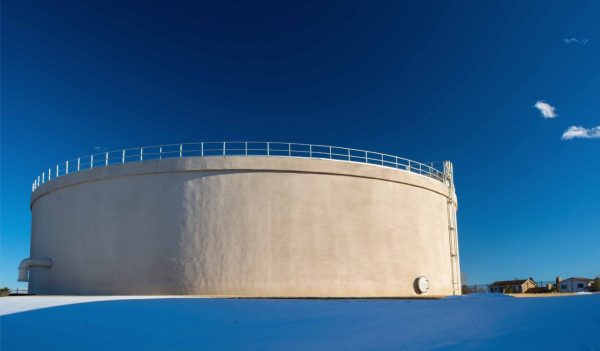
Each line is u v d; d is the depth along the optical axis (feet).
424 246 91.25
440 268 94.53
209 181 81.10
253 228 79.82
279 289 78.43
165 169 82.12
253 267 78.64
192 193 80.94
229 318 47.11
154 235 80.79
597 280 181.06
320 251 81.10
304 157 83.15
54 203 92.68
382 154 91.61
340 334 39.75
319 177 83.61
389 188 88.63
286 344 38.06
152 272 79.66
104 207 85.05
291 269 79.41
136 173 83.56
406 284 86.63
